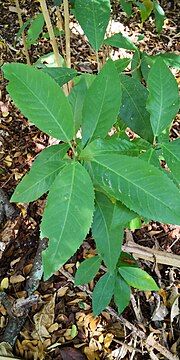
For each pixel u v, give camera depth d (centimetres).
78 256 84
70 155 80
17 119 108
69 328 76
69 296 80
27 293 76
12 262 82
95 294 63
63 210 35
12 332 73
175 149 39
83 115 40
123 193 35
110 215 48
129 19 139
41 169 41
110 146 38
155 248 85
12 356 70
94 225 49
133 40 133
